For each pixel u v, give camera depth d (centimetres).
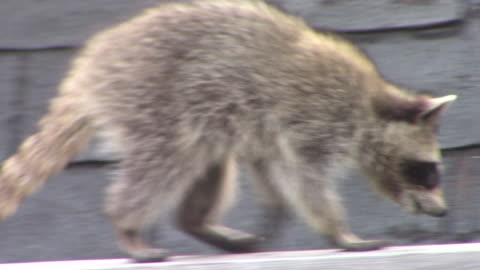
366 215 969
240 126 777
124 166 766
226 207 855
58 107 822
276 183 818
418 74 984
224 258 669
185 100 761
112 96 773
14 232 962
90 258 956
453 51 987
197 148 771
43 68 980
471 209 964
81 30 988
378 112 829
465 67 982
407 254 605
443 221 965
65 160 826
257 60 777
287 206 859
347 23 995
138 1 989
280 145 788
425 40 994
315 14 995
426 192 859
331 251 768
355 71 819
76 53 977
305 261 607
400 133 839
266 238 863
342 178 925
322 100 794
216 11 790
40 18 995
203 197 835
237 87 771
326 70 800
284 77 781
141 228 763
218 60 768
